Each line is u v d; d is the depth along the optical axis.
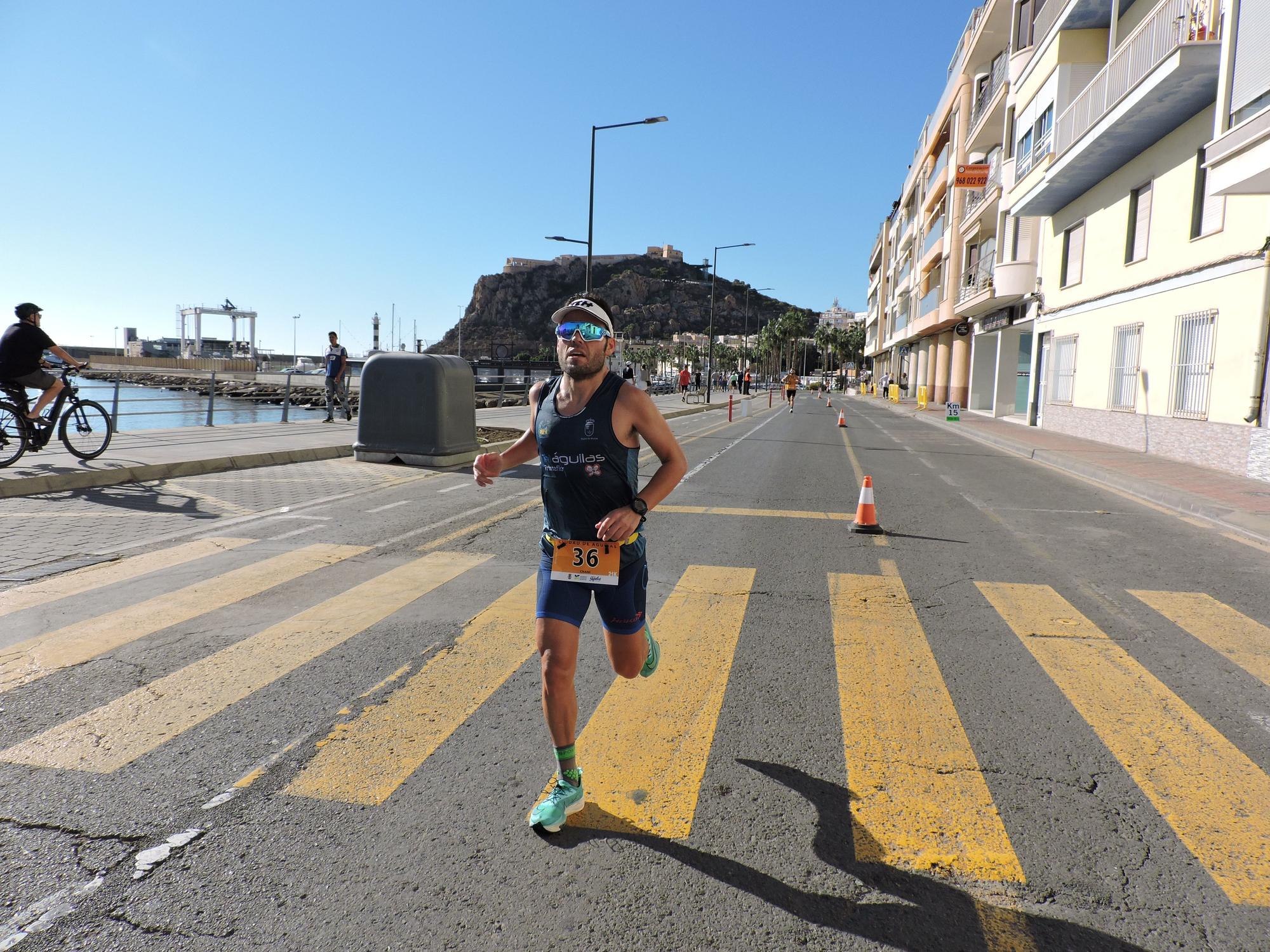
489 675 4.00
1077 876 2.48
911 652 4.42
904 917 2.29
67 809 2.78
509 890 2.39
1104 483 11.70
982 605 5.31
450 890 2.39
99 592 5.32
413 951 2.14
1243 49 10.66
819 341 137.38
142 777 3.00
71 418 10.26
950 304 36.19
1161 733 3.45
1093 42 19.03
